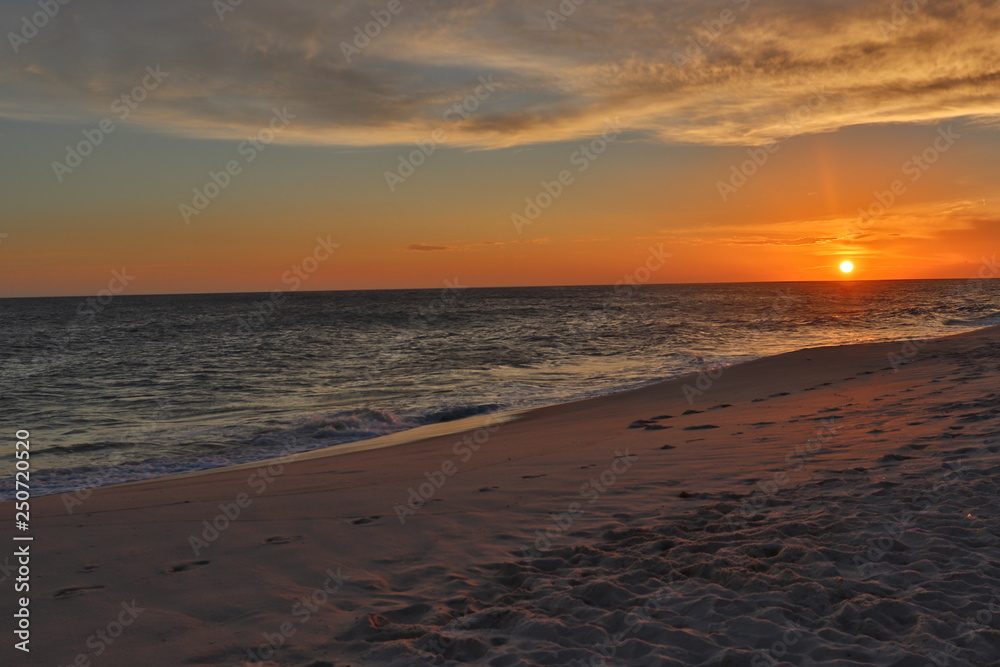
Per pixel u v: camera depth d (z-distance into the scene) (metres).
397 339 38.88
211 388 21.05
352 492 7.55
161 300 160.88
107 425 15.09
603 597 4.12
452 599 4.27
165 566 5.10
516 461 9.02
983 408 9.43
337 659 3.49
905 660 3.16
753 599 3.91
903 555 4.52
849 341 30.48
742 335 35.84
